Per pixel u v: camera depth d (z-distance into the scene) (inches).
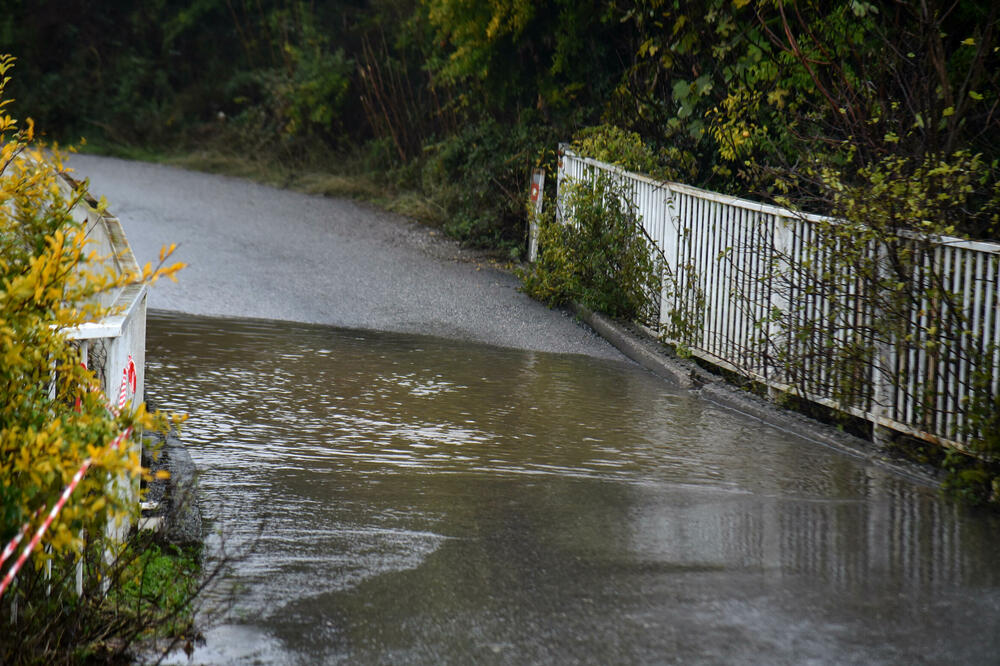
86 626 208.1
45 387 203.8
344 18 1401.3
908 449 376.2
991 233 393.7
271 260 735.1
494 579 257.3
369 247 812.6
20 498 174.6
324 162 1248.8
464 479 336.8
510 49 908.6
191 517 280.5
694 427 414.6
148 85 1566.2
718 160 642.8
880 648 225.5
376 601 242.2
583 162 656.4
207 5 1557.6
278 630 225.3
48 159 241.1
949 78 498.3
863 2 521.7
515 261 794.2
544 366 510.6
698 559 275.4
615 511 311.9
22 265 205.2
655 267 556.7
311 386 446.0
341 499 311.9
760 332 443.2
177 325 547.2
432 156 1072.2
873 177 378.9
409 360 504.7
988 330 336.2
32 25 1577.3
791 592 255.0
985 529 307.1
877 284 371.6
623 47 828.0
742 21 620.1
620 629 231.0
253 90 1471.5
